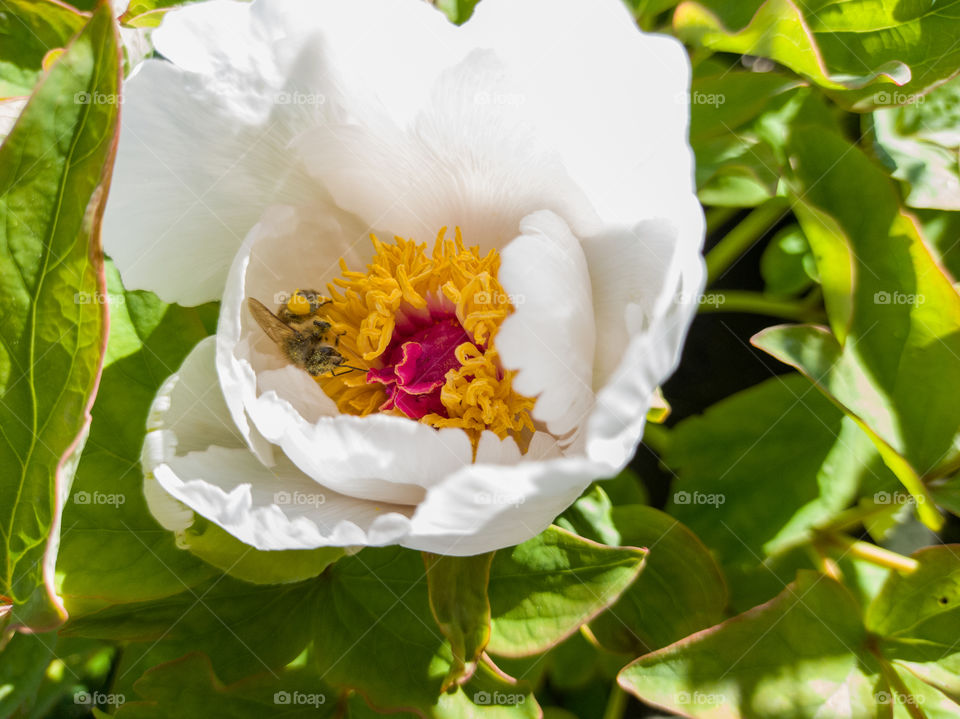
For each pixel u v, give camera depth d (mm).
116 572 344
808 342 347
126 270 340
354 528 310
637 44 303
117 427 349
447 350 346
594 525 364
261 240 337
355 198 344
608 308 327
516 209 342
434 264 345
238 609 353
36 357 319
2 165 312
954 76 362
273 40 320
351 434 313
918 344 346
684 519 380
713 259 397
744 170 353
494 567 342
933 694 350
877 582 372
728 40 355
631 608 363
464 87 320
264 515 312
